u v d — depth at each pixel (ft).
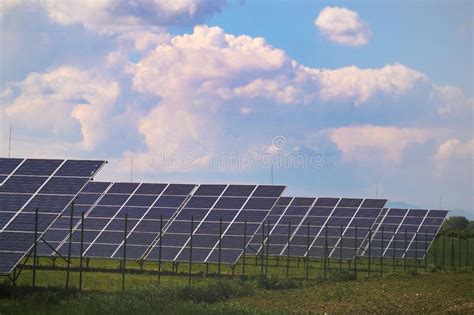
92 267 188.96
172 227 182.09
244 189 193.67
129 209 190.80
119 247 177.78
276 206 267.59
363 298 132.67
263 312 97.71
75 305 96.12
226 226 179.32
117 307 94.58
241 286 138.00
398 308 118.73
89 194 196.95
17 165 143.54
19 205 131.75
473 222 575.79
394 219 307.17
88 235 182.50
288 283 155.33
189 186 198.29
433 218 305.12
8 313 88.33
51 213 129.59
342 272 181.88
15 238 124.26
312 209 262.26
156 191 197.06
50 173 139.95
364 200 266.36
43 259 208.95
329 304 122.52
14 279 121.49
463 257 342.85
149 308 95.09
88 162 142.20
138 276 166.20
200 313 92.89
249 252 244.22
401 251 287.48
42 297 106.22
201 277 166.61
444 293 143.43
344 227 250.37
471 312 113.19
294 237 245.04
